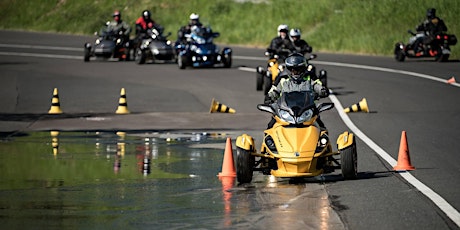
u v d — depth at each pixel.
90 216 43.16
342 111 92.69
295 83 57.16
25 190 50.31
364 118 86.94
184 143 71.62
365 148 67.06
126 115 92.75
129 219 42.44
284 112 54.03
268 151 52.94
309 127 53.41
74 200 47.25
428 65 146.00
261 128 81.12
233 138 74.56
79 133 78.81
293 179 53.75
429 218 41.72
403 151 56.78
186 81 129.25
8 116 92.56
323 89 57.84
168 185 51.94
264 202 46.44
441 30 153.62
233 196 48.34
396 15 195.12
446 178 52.75
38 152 66.69
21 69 155.38
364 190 49.31
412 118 86.25
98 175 55.66
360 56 172.25
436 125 80.69
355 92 111.06
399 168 56.59
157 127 82.81
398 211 43.41
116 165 59.97
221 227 40.53
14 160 62.47
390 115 89.00
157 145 70.50
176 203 46.41
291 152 51.72
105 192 49.62
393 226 40.19
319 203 45.88
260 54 185.00
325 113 91.44
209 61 149.12
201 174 56.06
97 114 94.12
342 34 197.88
